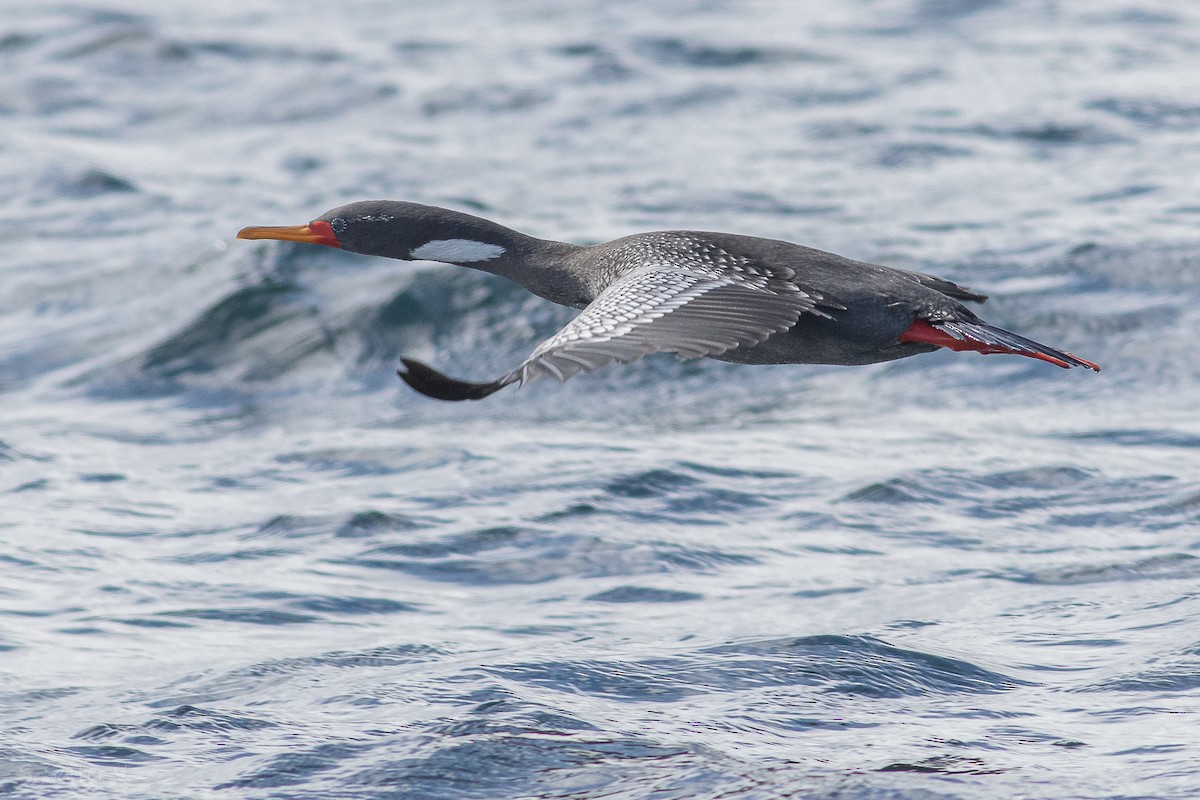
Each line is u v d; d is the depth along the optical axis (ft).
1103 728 28.48
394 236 32.58
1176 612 34.47
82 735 28.76
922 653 32.22
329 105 96.37
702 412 53.52
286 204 77.71
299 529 42.04
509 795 26.00
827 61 102.47
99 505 44.57
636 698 30.01
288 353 59.82
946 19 113.29
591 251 31.24
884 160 81.87
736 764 26.86
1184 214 71.36
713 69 101.50
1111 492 43.80
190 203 78.64
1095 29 108.58
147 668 32.68
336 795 26.11
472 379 58.18
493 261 32.12
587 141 87.61
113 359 59.52
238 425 53.31
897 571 38.42
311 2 124.67
